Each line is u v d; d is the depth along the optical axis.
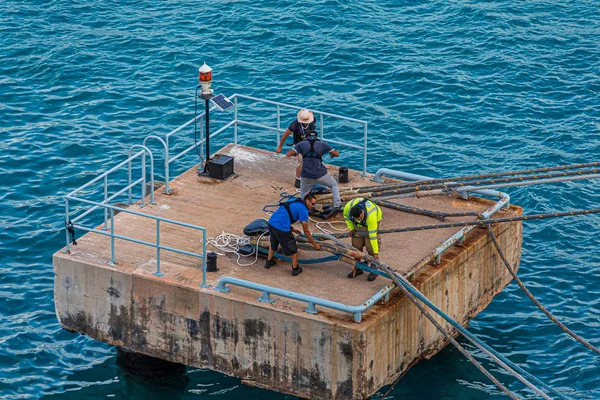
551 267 28.02
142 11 44.84
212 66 39.75
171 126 35.47
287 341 19.91
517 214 23.66
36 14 44.19
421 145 34.34
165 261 21.64
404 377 23.55
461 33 42.59
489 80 38.53
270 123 35.84
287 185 24.78
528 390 23.28
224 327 20.50
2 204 30.42
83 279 21.67
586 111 36.56
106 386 23.31
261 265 21.41
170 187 24.55
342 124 35.53
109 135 34.66
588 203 31.38
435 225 21.12
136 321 21.45
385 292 20.09
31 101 36.84
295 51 40.91
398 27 43.19
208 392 23.06
